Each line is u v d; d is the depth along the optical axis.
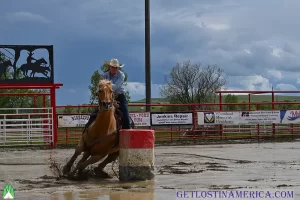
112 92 10.64
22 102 37.44
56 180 10.83
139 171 10.59
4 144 22.94
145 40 26.95
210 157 16.27
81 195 8.52
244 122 25.84
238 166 13.24
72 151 20.64
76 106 23.66
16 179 11.05
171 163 14.51
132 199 8.03
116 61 11.20
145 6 26.88
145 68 26.94
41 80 22.97
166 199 8.00
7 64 22.67
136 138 10.63
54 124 23.25
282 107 36.78
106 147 10.74
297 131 26.58
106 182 10.47
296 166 13.02
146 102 26.86
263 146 21.48
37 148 22.70
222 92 25.59
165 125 24.98
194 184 9.72
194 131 24.92
